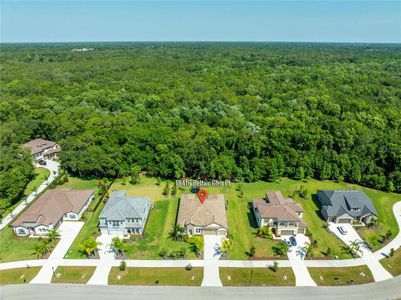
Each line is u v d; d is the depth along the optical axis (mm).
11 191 70188
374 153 85125
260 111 122688
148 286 49094
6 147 85875
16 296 47219
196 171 84812
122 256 55344
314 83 160500
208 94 139625
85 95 133125
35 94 139125
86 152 83625
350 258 55062
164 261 54281
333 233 61781
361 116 110125
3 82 157875
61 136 104250
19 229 61000
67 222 65375
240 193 76812
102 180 83812
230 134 91000
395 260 54719
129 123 100500
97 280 50188
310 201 73500
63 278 50594
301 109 122875
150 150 86312
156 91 149875
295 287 48844
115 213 61031
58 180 81500
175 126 103312
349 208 65688
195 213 62531
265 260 54531
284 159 85312
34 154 95125
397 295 47469
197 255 55719
